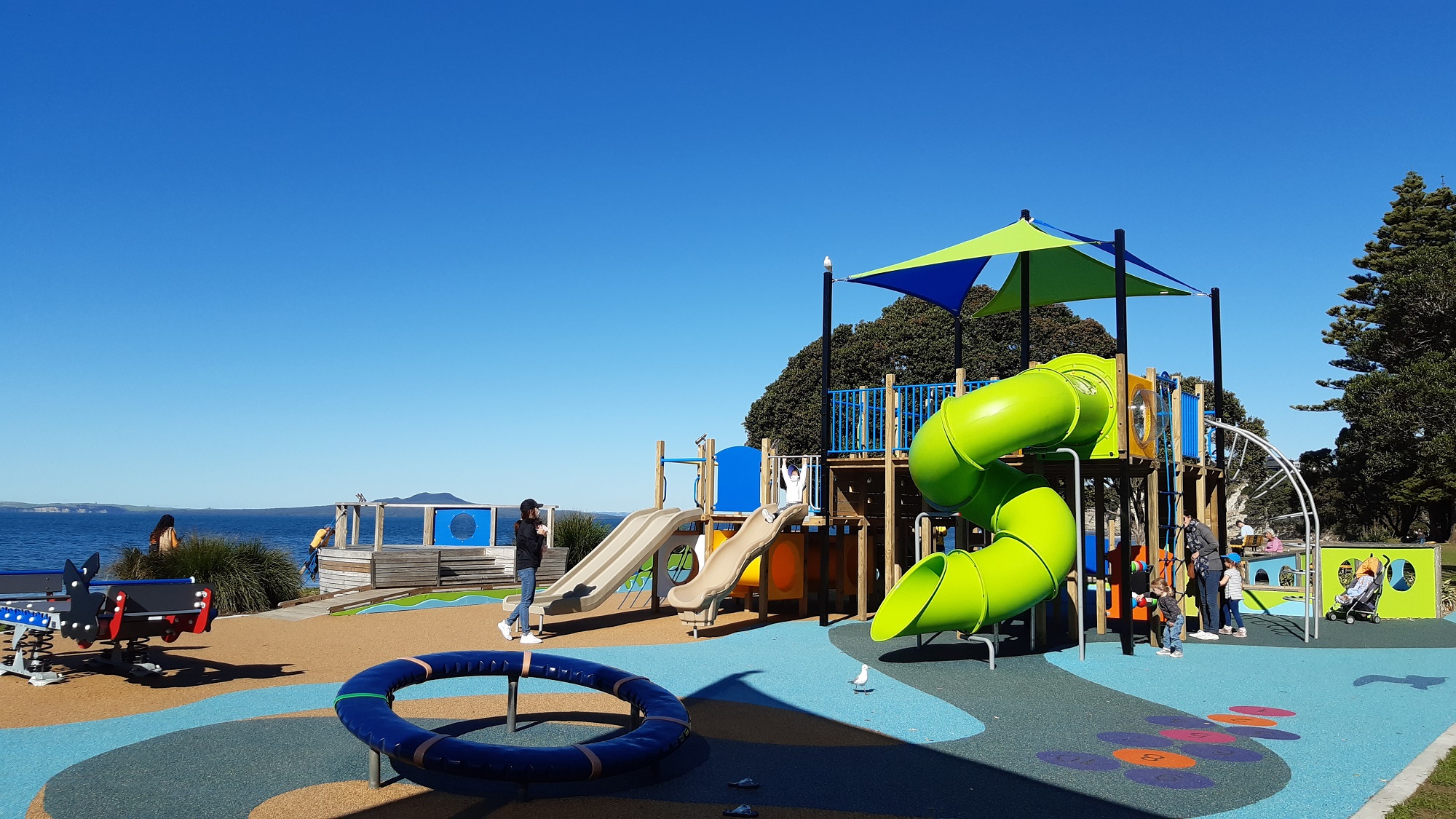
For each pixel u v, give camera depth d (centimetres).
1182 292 1939
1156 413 1459
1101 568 1523
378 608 1806
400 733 590
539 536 1387
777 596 1694
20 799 603
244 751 722
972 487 1255
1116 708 927
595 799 615
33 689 948
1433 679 1101
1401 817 569
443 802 603
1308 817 594
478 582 2234
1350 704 955
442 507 2409
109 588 925
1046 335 4356
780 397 4584
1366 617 1694
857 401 1670
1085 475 1499
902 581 1235
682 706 701
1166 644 1275
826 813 593
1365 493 3844
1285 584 2208
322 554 2309
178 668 1076
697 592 1415
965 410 1220
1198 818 589
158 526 1844
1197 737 805
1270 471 3575
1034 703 953
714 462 1761
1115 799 627
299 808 587
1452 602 1933
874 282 1764
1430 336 3591
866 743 781
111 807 586
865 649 1304
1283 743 787
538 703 918
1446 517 3559
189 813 576
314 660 1154
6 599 1073
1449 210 4025
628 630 1505
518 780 565
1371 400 3512
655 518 1730
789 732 819
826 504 1603
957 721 865
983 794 636
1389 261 3928
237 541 1958
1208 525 1842
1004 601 1191
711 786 649
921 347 4256
